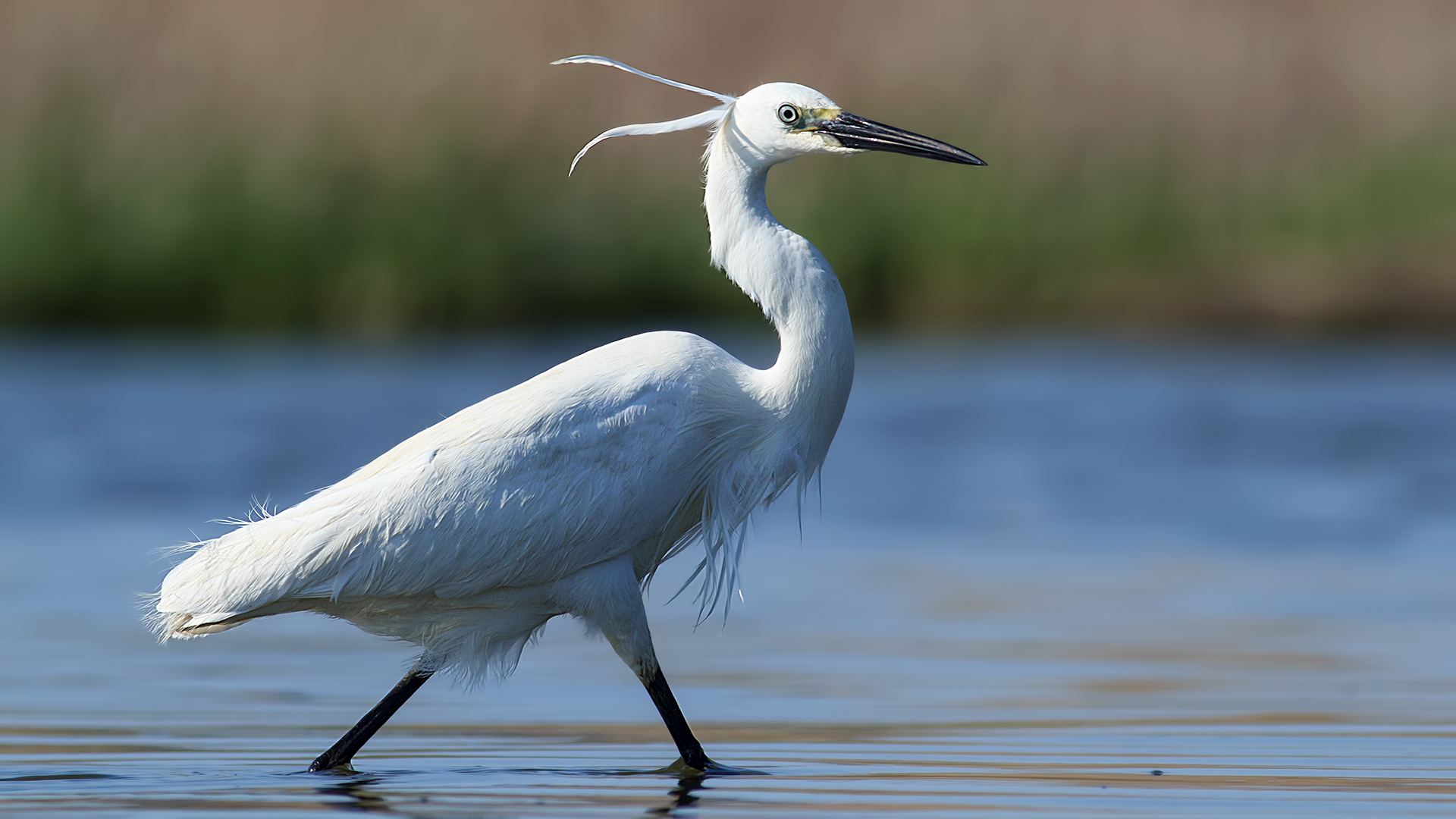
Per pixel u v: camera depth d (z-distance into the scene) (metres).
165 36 27.25
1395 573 12.52
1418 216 27.14
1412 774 6.89
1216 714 8.16
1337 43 28.69
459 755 7.47
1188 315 26.50
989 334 26.56
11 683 8.99
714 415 7.50
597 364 7.45
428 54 27.33
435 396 19.91
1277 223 27.38
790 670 9.41
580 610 7.29
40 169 25.55
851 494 15.92
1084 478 16.53
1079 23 28.86
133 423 18.30
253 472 16.11
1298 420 19.25
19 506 14.81
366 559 7.00
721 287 25.92
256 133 26.22
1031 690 8.79
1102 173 27.39
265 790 6.71
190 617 7.16
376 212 25.66
